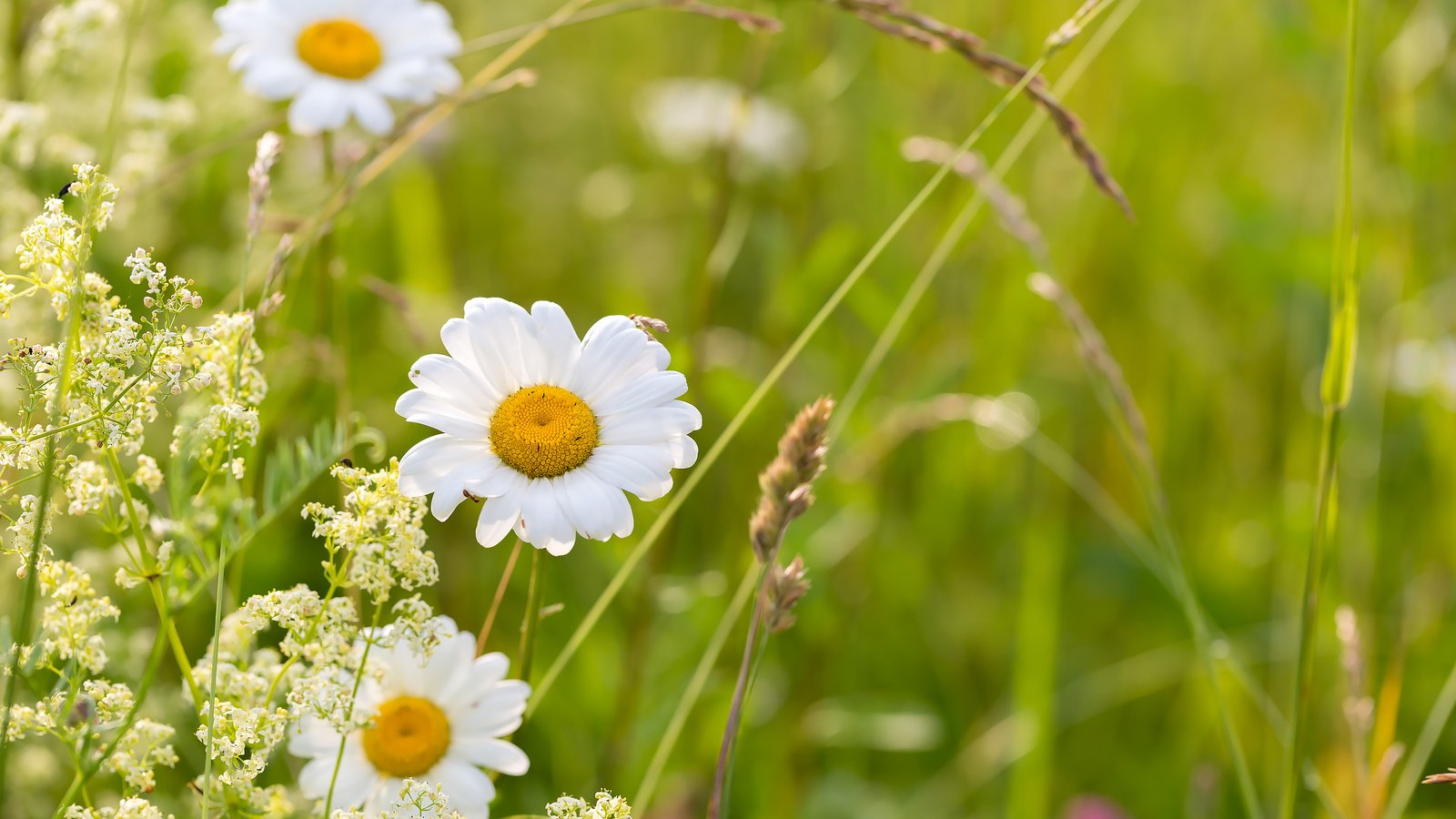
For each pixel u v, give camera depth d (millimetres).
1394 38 1214
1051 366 1290
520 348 926
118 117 1081
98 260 1099
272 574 1115
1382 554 1186
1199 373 1273
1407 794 1034
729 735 921
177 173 1058
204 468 928
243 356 931
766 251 1241
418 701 938
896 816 1134
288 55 1037
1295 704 996
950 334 1228
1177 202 1348
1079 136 999
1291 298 1236
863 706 1154
